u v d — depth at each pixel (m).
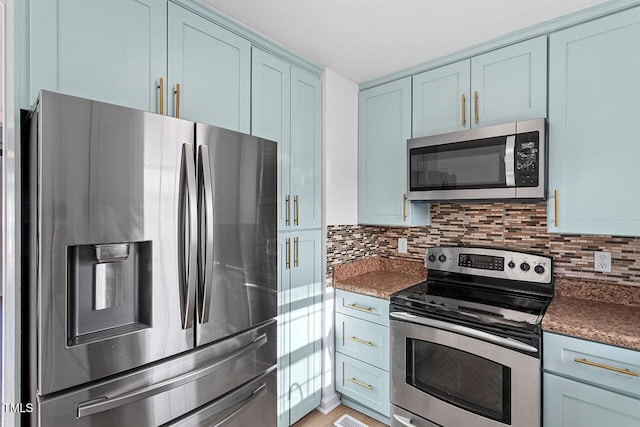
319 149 2.30
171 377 1.21
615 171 1.56
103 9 1.26
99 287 1.08
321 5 1.60
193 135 1.26
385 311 2.10
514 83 1.85
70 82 1.18
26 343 1.06
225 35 1.70
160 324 1.17
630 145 1.52
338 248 2.45
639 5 1.50
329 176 2.34
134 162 1.10
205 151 1.29
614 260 1.80
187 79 1.54
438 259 2.32
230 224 1.41
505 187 1.80
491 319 1.64
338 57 2.15
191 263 1.22
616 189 1.56
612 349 1.36
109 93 1.28
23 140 1.10
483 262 2.13
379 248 2.85
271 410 1.65
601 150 1.59
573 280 1.92
